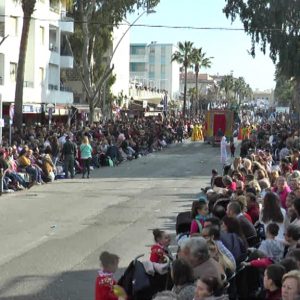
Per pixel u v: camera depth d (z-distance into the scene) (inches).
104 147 1359.5
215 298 215.6
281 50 2018.9
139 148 1643.7
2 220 650.8
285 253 314.3
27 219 658.8
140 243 536.1
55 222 642.2
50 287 392.2
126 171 1245.1
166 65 5944.9
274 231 319.6
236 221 325.4
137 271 284.7
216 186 536.1
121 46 3284.9
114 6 1841.8
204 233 297.1
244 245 312.3
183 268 236.4
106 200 817.5
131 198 840.9
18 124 1312.7
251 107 6771.7
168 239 318.0
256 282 276.2
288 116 4141.2
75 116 1972.2
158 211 724.0
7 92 1636.3
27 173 951.0
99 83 1894.7
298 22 2037.4
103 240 549.3
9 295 372.2
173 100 4628.4
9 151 943.0
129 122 2082.9
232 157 1616.6
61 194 874.1
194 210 368.8
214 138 2098.9
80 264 455.8
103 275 277.4
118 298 271.9
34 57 1795.0
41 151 1141.1
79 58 2186.3
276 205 369.1
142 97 3595.0
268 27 2027.6
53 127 1521.9
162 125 2181.3
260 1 2041.1
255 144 1496.1
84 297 370.0
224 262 283.9
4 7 1616.6
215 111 2161.7
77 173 1160.8
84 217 676.7
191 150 1919.3
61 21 1867.6
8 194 867.4
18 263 457.4
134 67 5915.4
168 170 1279.5
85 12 1852.9
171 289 270.7
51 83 1993.1
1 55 1621.6
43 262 461.4
